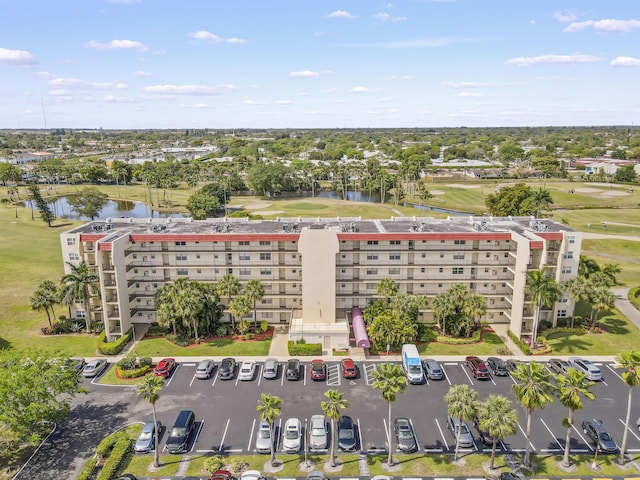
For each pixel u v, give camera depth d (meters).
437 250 83.62
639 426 56.25
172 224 92.12
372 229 86.75
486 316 85.81
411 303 77.00
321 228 86.06
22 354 58.78
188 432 55.00
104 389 65.75
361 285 85.06
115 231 85.06
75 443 54.72
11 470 50.47
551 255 82.50
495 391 64.44
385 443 54.44
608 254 127.94
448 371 69.75
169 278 85.31
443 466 50.69
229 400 62.81
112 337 79.56
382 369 50.47
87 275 79.62
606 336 79.81
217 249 84.06
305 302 79.94
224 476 48.00
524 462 50.81
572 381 48.19
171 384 66.69
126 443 53.03
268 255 84.12
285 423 57.59
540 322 83.31
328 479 48.72
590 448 53.34
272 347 77.44
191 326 79.50
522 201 144.25
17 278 109.62
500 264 83.56
